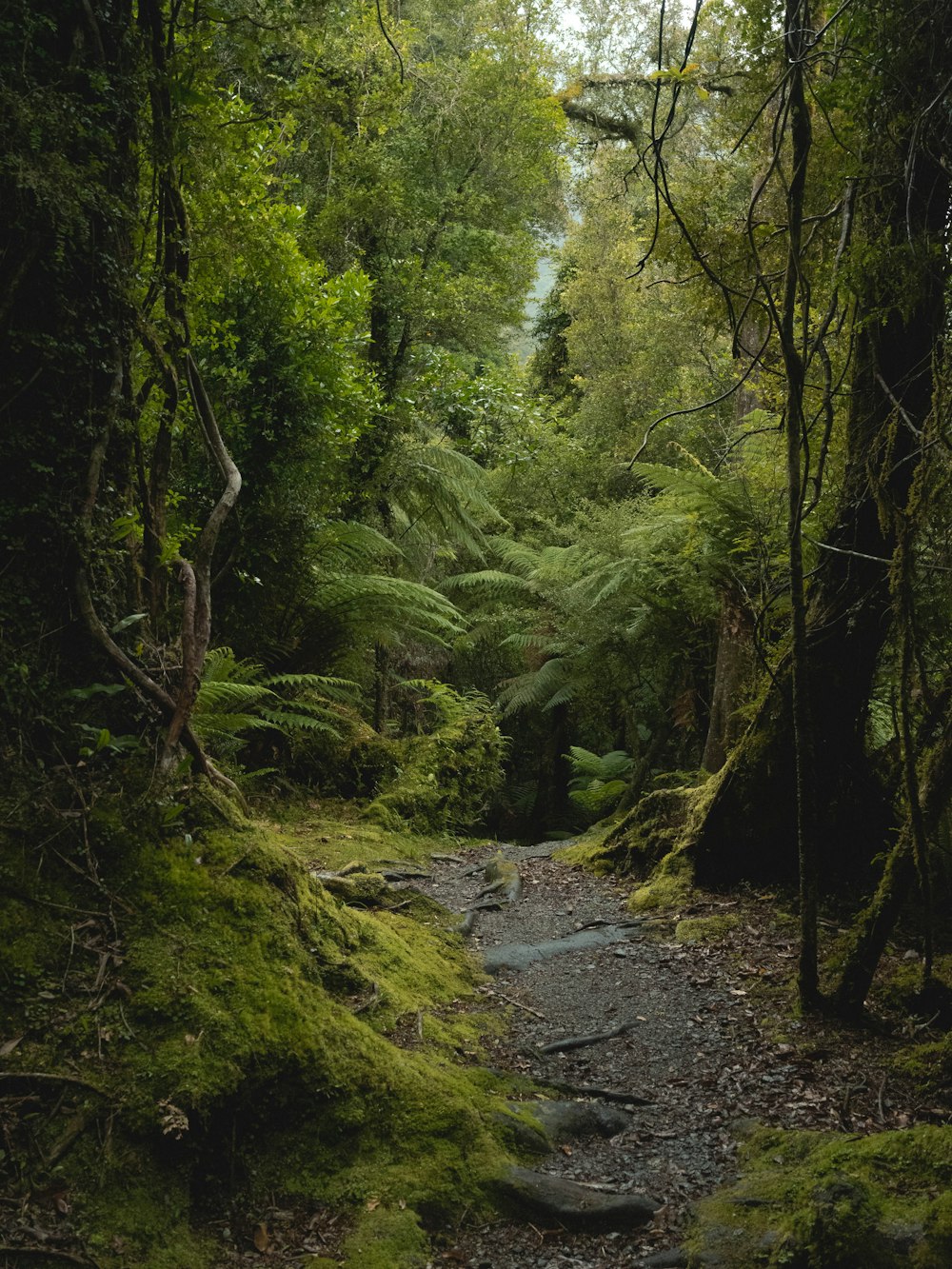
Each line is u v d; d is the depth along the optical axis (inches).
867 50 137.1
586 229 632.4
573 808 509.7
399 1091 112.9
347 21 276.5
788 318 136.9
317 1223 98.2
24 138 106.9
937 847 195.3
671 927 194.5
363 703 408.8
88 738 114.0
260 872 122.6
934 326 149.9
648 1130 121.3
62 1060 94.3
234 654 281.6
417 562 484.4
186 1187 94.8
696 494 268.8
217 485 255.9
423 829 288.7
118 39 119.6
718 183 179.8
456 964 170.7
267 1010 107.5
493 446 437.7
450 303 385.4
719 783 218.2
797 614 142.7
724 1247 96.3
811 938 149.0
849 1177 100.1
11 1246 81.9
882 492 147.6
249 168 153.0
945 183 154.3
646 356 561.3
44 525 112.0
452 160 413.7
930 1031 144.9
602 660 403.9
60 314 111.8
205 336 239.6
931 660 183.0
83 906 105.7
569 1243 100.0
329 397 273.4
